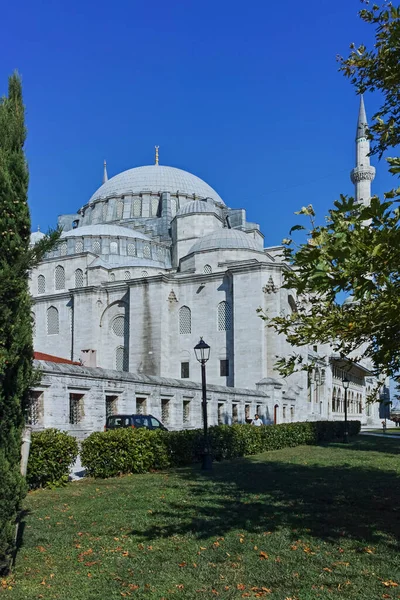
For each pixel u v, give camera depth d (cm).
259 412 4059
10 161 754
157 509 1100
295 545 846
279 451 2600
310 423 3272
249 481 1495
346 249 594
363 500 1212
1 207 729
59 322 6275
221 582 689
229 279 5481
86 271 6397
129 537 895
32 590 668
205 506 1127
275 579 698
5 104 789
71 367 2033
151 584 685
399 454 2448
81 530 941
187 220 7006
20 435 738
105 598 642
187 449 1945
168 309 5697
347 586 673
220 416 3406
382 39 909
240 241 6094
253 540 873
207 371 5450
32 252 743
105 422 2194
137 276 6341
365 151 7638
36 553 814
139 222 7812
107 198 8269
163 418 2733
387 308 704
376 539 880
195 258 6053
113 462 1619
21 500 733
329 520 1010
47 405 1856
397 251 612
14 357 708
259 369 4988
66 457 1439
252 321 5106
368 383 9781
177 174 8706
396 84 927
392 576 707
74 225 8738
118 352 5975
